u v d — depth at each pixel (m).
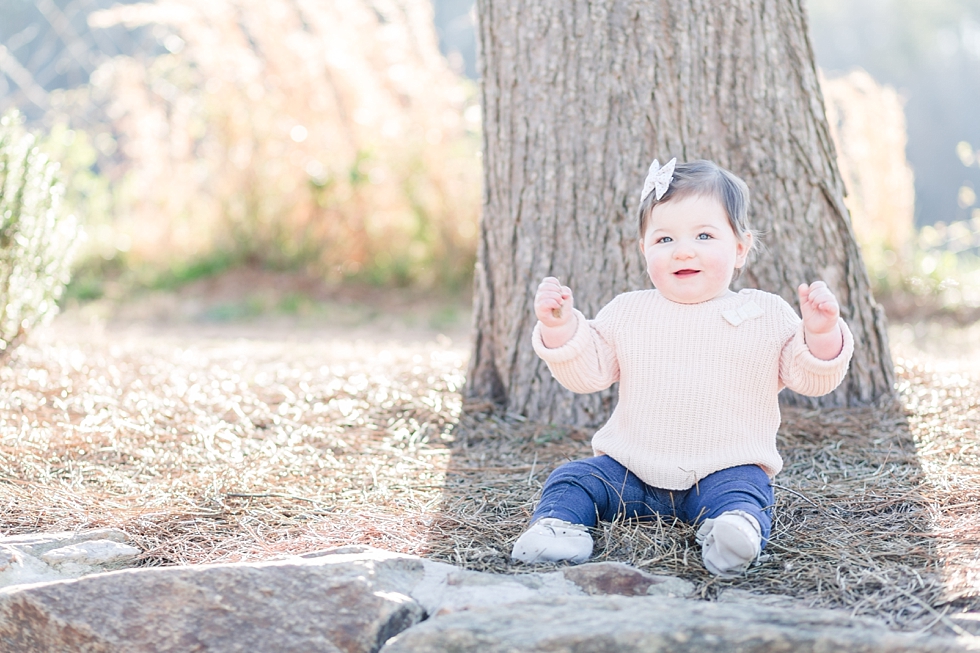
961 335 6.80
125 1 13.49
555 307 2.38
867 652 1.65
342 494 2.84
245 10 8.97
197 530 2.56
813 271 3.69
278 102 9.14
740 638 1.70
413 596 2.07
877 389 3.73
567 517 2.33
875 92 9.27
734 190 2.46
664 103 3.54
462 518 2.61
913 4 23.62
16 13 14.23
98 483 2.99
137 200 10.00
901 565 2.17
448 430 3.59
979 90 22.91
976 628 1.84
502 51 3.70
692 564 2.24
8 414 3.62
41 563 2.27
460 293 9.05
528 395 3.70
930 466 2.92
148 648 1.90
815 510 2.59
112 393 3.98
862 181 9.16
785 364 2.39
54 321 7.34
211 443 3.19
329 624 1.91
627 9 3.53
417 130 9.19
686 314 2.46
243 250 9.44
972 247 10.34
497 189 3.80
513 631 1.76
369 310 8.42
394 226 9.42
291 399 3.92
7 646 2.02
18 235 4.02
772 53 3.62
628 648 1.71
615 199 3.57
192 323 7.71
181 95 9.67
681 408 2.43
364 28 9.04
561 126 3.61
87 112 10.18
